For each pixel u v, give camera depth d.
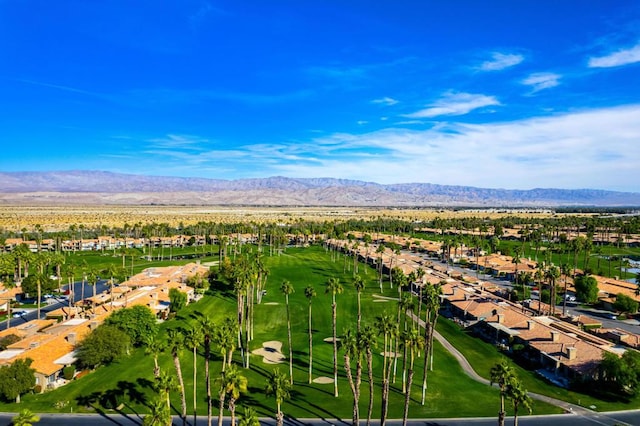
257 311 133.00
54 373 83.81
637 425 69.06
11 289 149.50
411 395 80.31
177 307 130.50
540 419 70.88
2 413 72.44
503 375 58.62
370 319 126.00
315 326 119.88
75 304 136.50
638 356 83.56
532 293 160.12
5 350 90.62
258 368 91.88
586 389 81.69
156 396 78.50
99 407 74.75
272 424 69.00
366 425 69.19
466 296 135.25
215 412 73.25
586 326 115.81
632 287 150.00
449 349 103.94
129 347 99.81
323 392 81.31
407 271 178.38
